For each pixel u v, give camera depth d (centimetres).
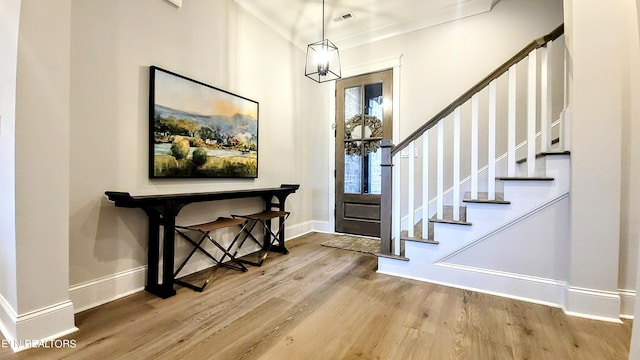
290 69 397
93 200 195
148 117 226
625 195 185
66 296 164
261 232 353
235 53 308
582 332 168
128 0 212
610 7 179
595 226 184
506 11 322
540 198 209
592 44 183
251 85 330
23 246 148
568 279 195
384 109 396
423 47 368
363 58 411
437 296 219
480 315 189
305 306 201
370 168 411
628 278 185
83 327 170
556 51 296
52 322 158
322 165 450
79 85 186
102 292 201
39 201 153
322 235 427
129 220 217
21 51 144
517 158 315
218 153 283
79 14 185
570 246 192
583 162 187
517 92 316
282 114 383
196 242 269
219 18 288
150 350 149
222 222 266
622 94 183
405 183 378
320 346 154
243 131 314
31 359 140
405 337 163
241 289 229
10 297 152
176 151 244
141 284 225
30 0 146
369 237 410
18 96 144
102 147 199
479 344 157
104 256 202
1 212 159
